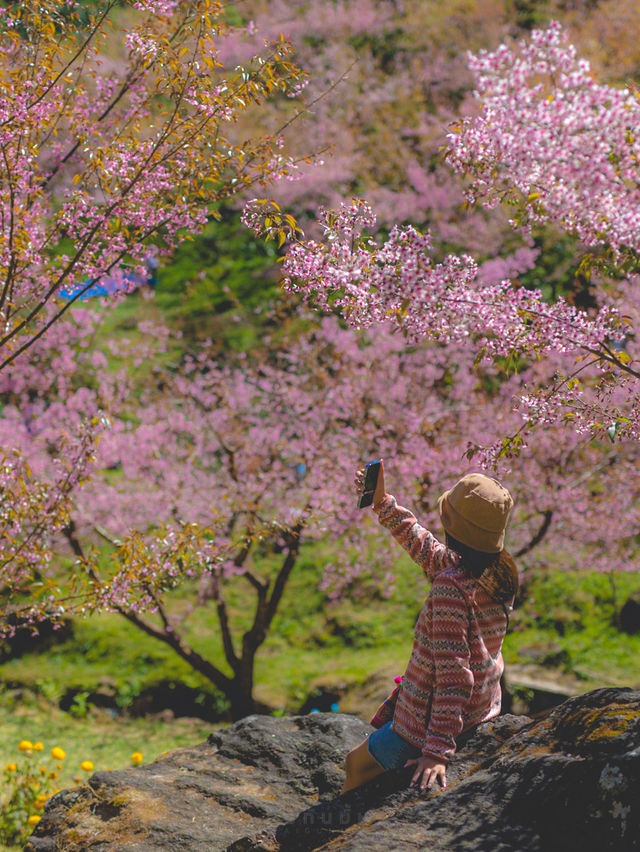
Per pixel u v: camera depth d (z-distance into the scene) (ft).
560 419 10.85
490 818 8.36
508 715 10.62
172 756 14.25
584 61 7.52
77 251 15.12
